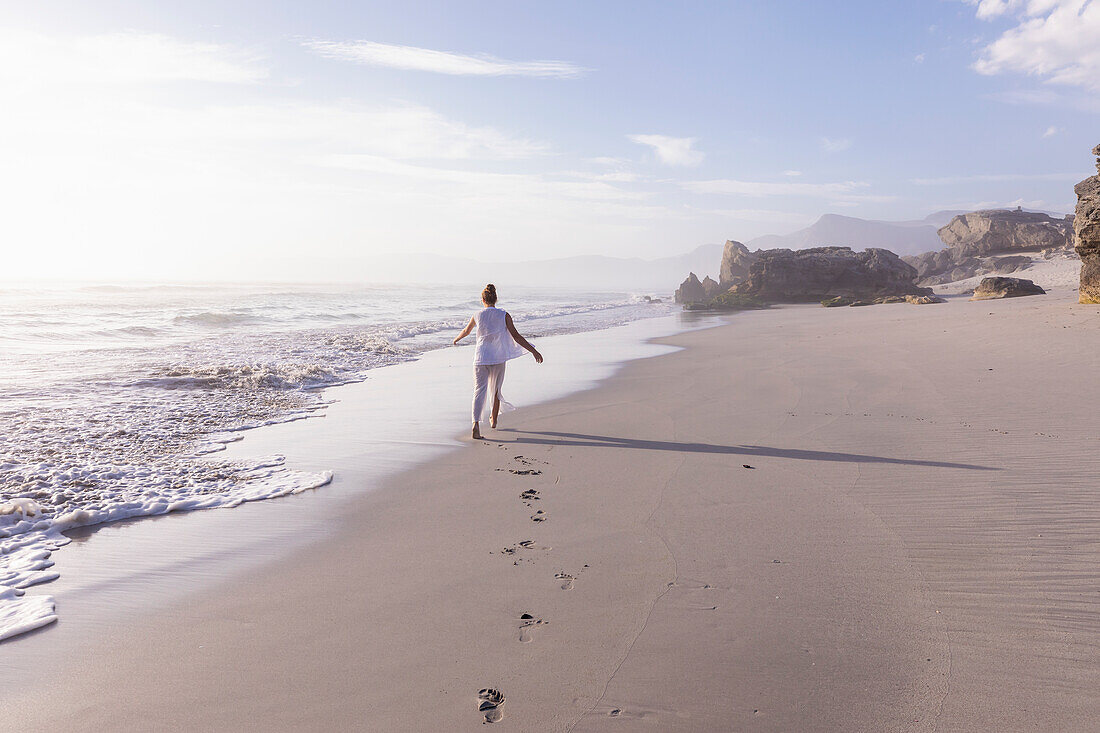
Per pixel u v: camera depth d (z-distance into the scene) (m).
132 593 3.59
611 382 11.26
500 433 7.53
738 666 2.73
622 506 4.89
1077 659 2.68
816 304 47.25
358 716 2.45
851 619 3.09
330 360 14.16
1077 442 5.88
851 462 5.78
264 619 3.26
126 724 2.43
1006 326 15.06
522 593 3.48
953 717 2.34
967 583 3.42
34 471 5.88
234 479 5.79
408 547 4.20
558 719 2.41
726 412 8.29
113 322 21.72
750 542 4.09
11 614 3.33
